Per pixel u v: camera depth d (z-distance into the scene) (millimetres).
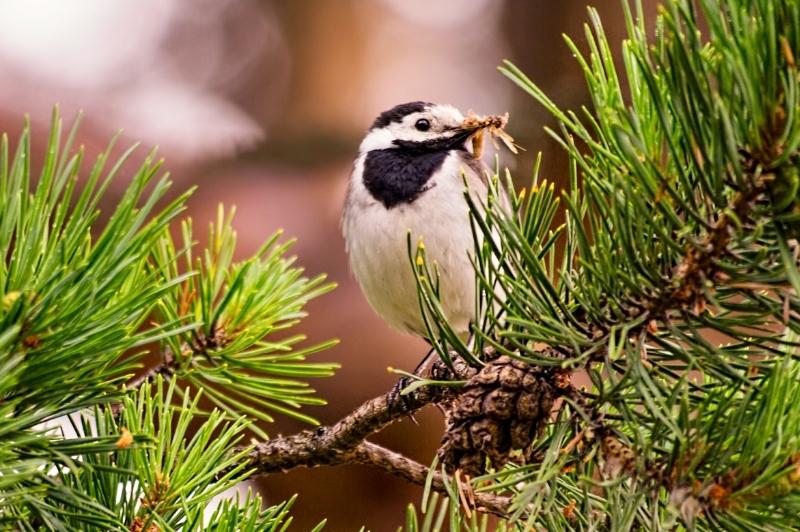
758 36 3611
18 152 3641
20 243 3637
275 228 4840
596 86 3658
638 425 3674
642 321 3664
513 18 5375
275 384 3781
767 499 3627
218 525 3695
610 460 3658
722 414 3641
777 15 3609
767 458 3629
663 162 3666
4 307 3623
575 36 5133
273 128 5277
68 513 3664
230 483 3705
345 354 4699
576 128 3650
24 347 3633
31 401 3646
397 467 3805
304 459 3805
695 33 3621
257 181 5016
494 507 3744
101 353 3643
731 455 3635
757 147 3623
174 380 3738
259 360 3779
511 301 3684
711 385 3676
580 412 3664
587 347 3672
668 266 3664
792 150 3607
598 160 3672
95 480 3697
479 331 3670
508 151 4820
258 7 5539
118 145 4918
